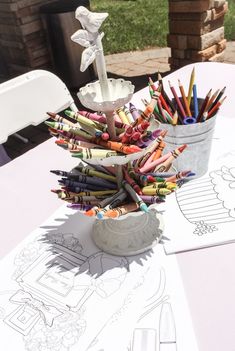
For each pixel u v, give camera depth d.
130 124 0.59
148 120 0.57
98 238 0.66
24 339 0.53
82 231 0.70
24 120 1.11
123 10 4.61
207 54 2.43
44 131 2.54
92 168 0.64
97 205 0.56
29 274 0.62
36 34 2.82
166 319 0.52
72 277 0.61
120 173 0.59
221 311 0.52
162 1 4.74
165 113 0.72
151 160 0.63
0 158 1.33
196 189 0.75
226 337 0.49
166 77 1.22
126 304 0.55
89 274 0.61
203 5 2.23
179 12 2.35
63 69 2.97
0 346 0.53
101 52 0.52
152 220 0.66
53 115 0.61
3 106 1.05
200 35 2.34
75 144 0.57
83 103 0.55
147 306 0.55
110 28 4.17
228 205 0.70
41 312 0.56
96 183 0.61
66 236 0.69
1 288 0.61
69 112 0.59
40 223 0.73
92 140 0.58
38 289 0.60
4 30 2.83
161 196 0.57
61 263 0.64
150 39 3.89
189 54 2.46
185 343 0.49
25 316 0.56
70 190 0.60
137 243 0.63
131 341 0.50
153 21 4.23
